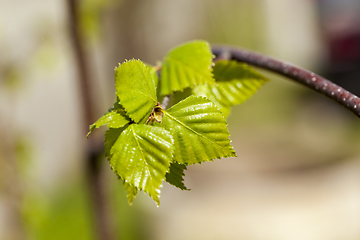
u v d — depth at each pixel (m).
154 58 1.72
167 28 1.69
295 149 1.64
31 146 1.15
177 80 0.43
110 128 0.40
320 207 1.30
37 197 1.15
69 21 0.60
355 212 1.32
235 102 0.44
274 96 2.10
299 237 1.22
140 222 1.41
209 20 1.82
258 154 1.59
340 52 3.45
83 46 0.61
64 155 1.83
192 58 0.43
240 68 0.44
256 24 2.00
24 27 1.24
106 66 1.53
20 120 1.66
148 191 0.39
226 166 1.52
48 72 1.15
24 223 1.10
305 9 2.55
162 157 0.40
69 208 1.51
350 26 3.48
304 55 2.69
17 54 1.17
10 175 1.08
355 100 0.41
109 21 1.46
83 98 0.61
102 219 0.62
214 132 0.40
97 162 0.59
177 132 0.40
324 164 1.51
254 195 1.34
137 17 1.60
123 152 0.40
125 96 0.40
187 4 1.77
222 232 1.27
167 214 1.39
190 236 1.31
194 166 1.55
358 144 1.79
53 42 1.09
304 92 2.30
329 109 2.43
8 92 1.16
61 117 1.82
